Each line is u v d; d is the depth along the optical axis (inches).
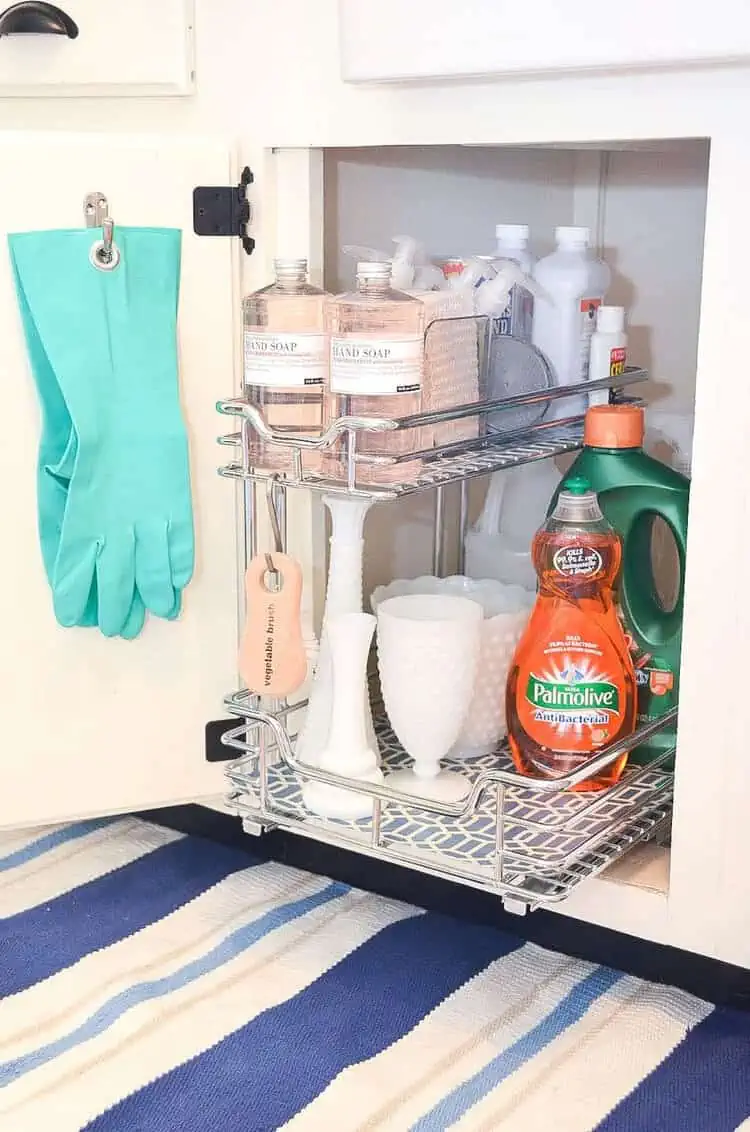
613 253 62.0
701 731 38.4
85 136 41.4
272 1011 39.3
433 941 43.8
